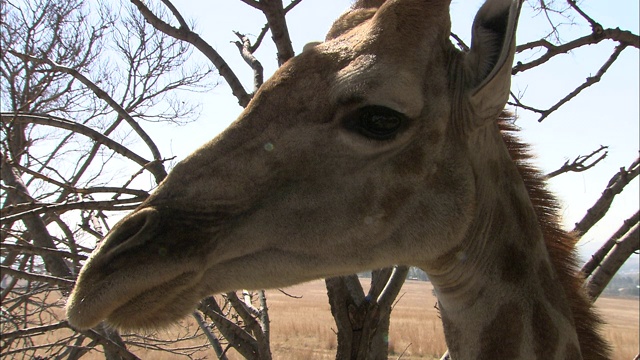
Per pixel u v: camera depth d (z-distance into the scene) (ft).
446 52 7.89
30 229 12.04
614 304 208.03
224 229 7.19
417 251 7.76
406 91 7.40
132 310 6.78
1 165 10.22
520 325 8.04
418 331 60.23
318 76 7.45
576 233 9.65
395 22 7.66
